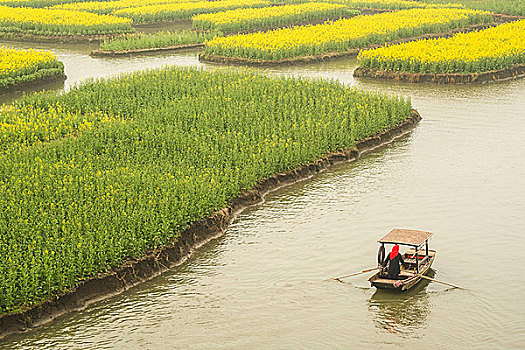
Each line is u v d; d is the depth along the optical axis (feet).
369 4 481.87
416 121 202.18
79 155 147.74
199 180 134.92
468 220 133.49
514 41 298.97
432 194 146.61
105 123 171.32
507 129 194.59
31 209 117.08
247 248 122.83
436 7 468.75
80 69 282.77
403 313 100.83
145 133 161.68
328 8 436.35
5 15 380.17
